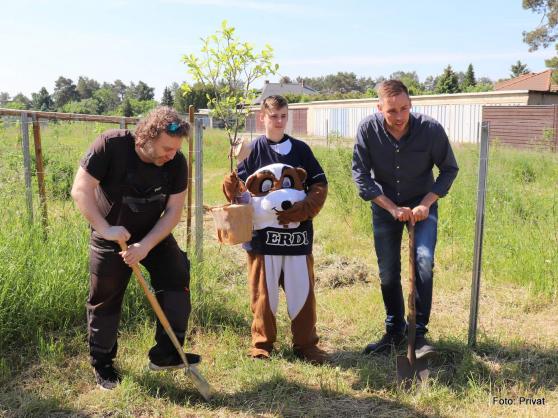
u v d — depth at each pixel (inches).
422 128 163.3
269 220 160.2
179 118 131.8
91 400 142.3
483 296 220.7
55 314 178.5
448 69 2465.6
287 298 164.6
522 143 921.5
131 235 142.4
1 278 169.8
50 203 223.1
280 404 141.8
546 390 147.8
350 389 150.2
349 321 199.3
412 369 153.3
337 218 359.3
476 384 149.9
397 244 172.1
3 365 154.5
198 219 211.8
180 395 147.4
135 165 134.8
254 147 164.9
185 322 147.1
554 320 195.5
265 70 225.6
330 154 489.1
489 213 297.3
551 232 256.4
